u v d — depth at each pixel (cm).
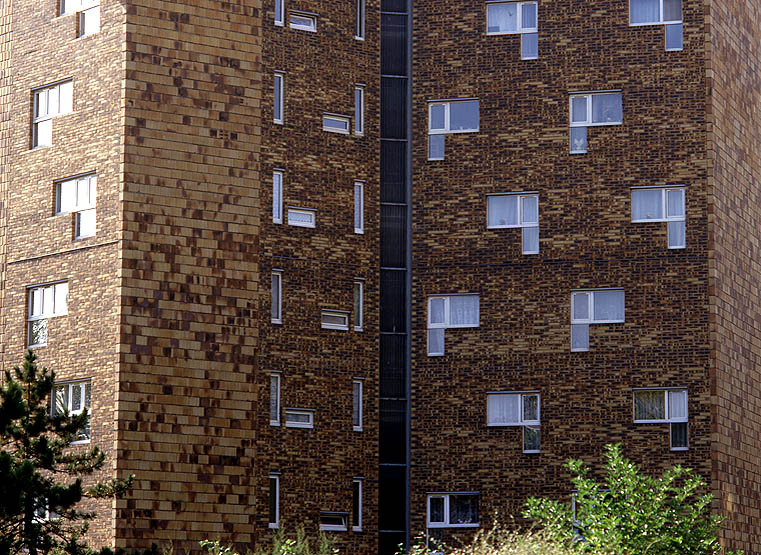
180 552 4231
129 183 4344
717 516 4041
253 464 4381
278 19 4997
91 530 4200
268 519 4697
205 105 4469
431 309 5050
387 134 5150
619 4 5066
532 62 5094
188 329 4347
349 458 4888
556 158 5028
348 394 4922
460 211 5072
